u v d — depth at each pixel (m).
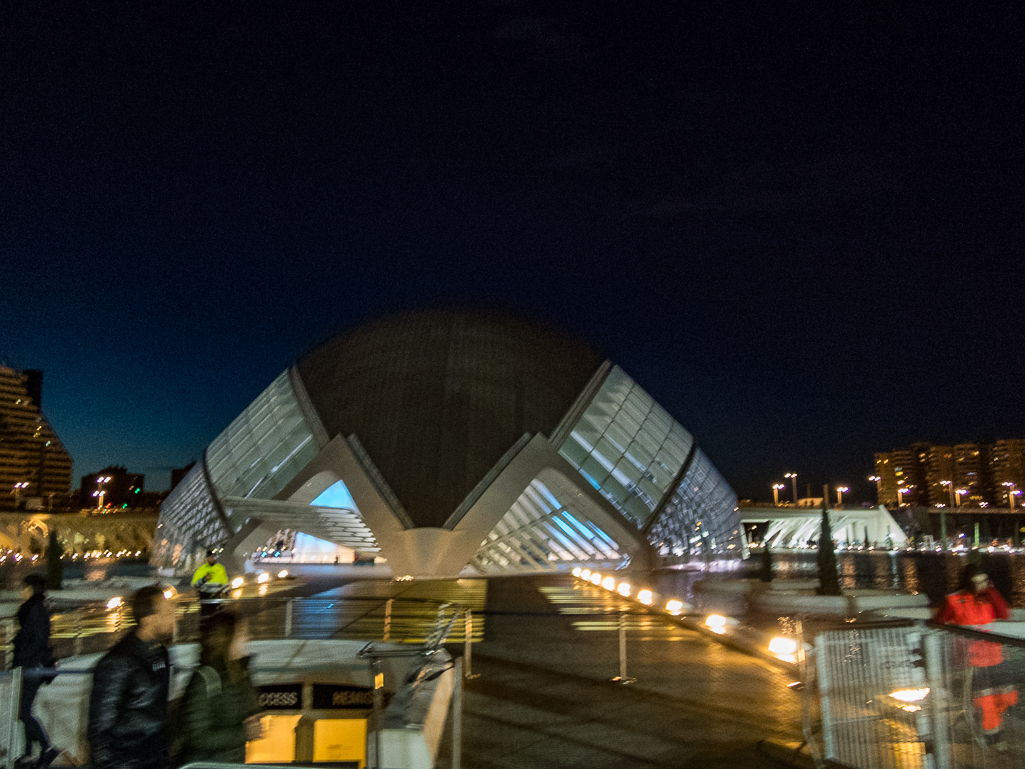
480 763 7.77
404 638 16.25
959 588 9.50
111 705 5.18
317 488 43.81
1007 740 5.91
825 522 25.06
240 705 5.59
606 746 8.31
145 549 100.00
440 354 47.84
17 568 58.16
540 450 42.62
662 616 19.44
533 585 32.66
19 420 188.50
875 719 6.91
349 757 12.30
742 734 8.71
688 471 51.25
